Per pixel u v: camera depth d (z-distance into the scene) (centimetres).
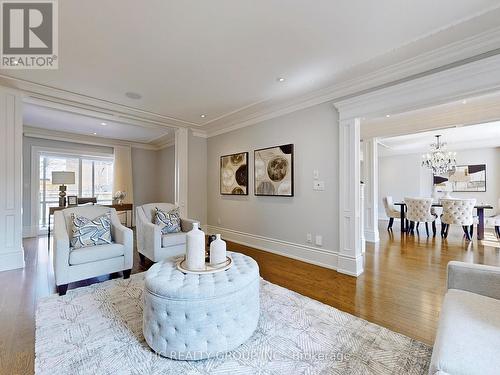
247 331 171
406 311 215
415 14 188
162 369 147
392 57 247
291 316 205
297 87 321
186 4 179
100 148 643
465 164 710
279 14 189
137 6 181
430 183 767
